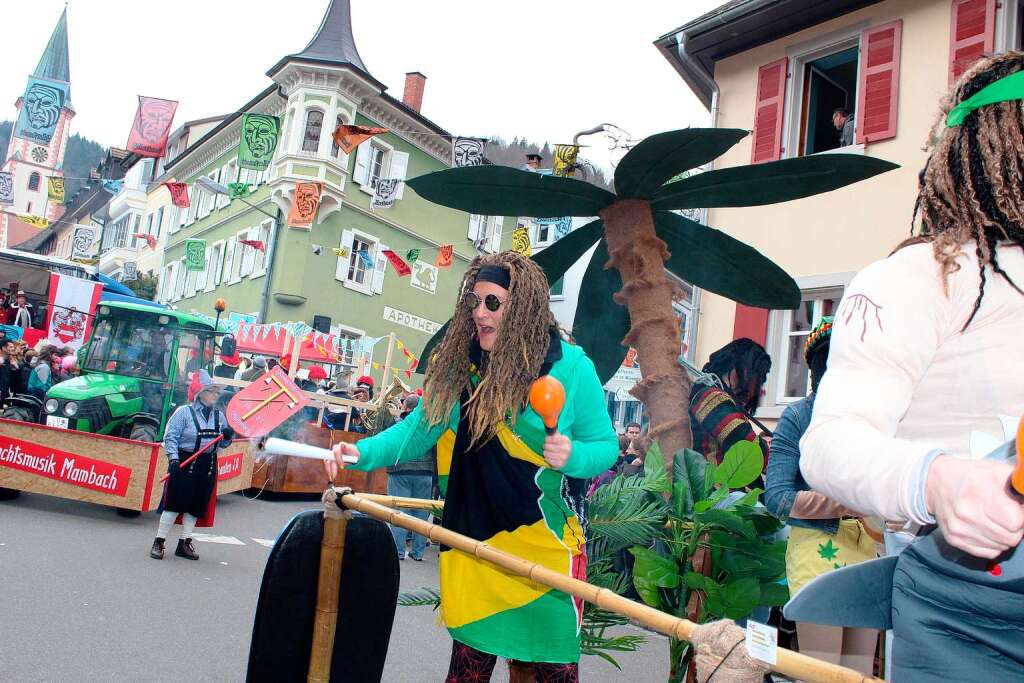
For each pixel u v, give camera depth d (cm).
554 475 231
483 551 205
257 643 248
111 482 852
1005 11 1000
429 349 364
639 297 362
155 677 420
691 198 362
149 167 4203
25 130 1530
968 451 113
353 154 2688
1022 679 110
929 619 117
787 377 1110
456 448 247
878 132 1075
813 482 112
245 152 1476
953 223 121
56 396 883
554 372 233
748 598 251
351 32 2709
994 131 120
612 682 499
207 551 780
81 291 1648
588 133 430
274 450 250
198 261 2595
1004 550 91
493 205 375
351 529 261
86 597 555
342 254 2377
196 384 875
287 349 1630
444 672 489
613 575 278
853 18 1127
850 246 1066
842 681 119
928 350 115
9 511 829
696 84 1325
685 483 275
